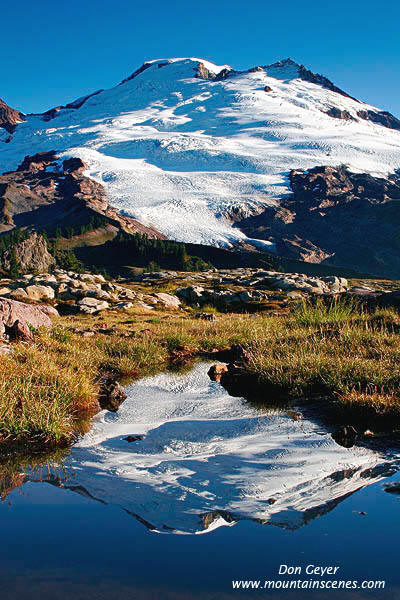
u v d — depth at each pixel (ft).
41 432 17.62
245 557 7.95
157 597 6.61
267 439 16.93
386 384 22.58
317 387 25.14
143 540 8.65
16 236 579.89
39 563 7.59
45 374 26.11
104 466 14.06
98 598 6.50
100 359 36.40
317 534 8.86
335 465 13.56
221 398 25.08
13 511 10.34
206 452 15.43
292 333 41.34
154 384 29.86
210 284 154.20
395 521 9.49
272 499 10.88
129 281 179.73
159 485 12.03
